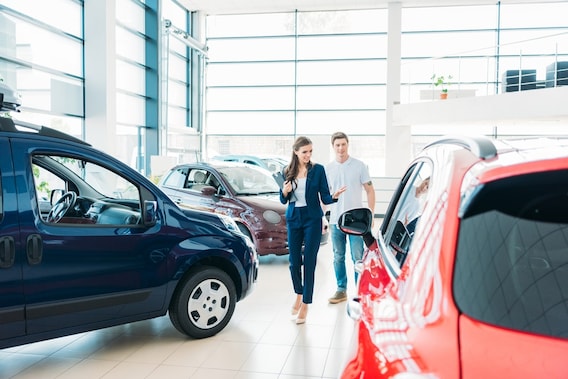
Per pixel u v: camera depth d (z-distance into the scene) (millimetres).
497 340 902
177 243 3457
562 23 13680
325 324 4043
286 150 15539
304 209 4008
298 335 3785
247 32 15508
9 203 2785
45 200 3988
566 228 1067
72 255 2980
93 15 10031
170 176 7422
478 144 1255
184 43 14141
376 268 1716
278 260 6730
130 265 3227
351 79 15016
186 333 3617
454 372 876
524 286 994
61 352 3467
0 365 3258
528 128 14234
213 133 15891
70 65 9812
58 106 9477
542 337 902
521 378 847
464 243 1047
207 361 3297
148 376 3074
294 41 15258
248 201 6418
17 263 2775
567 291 985
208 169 6961
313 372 3131
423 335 965
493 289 989
